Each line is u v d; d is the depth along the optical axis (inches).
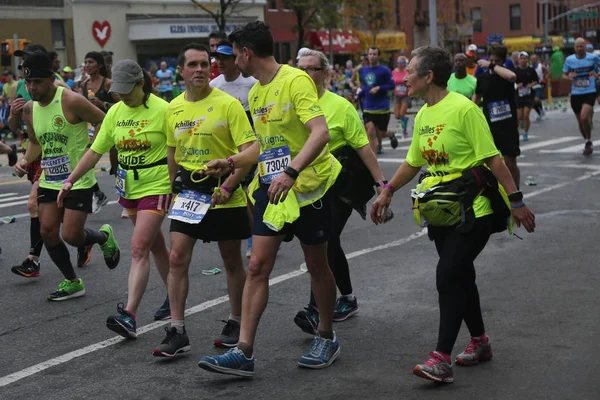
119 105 260.2
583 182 543.5
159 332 260.1
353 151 255.4
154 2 1644.9
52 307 293.3
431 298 288.2
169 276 234.7
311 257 220.7
